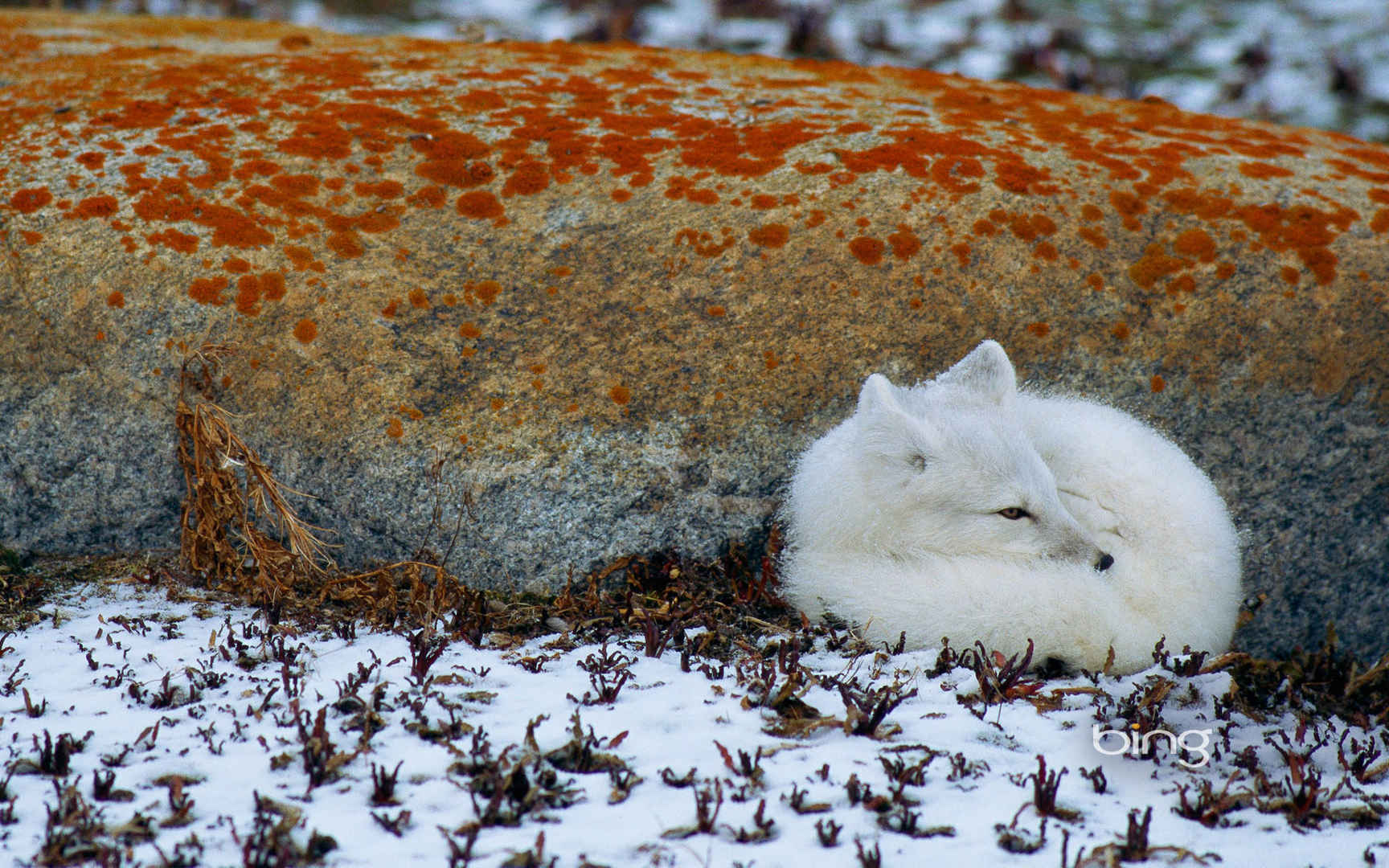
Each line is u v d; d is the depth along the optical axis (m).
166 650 11.01
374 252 14.34
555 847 7.49
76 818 7.53
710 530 13.30
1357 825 8.29
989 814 8.15
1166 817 8.27
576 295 14.18
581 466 12.99
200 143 15.72
